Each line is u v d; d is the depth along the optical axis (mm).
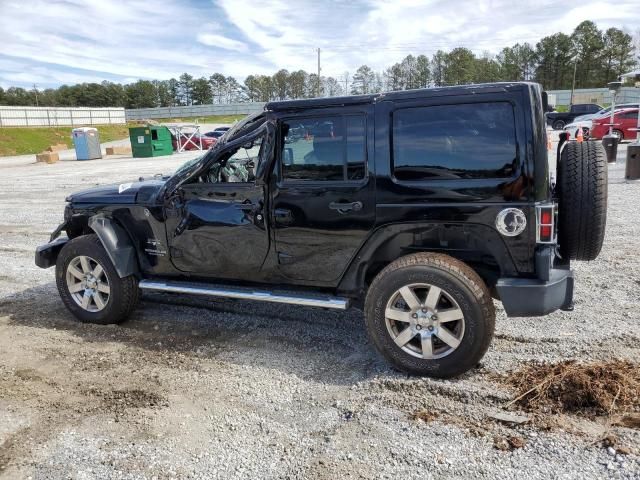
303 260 3988
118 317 4840
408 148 3529
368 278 4016
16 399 3572
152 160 27328
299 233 3932
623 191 10656
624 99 61125
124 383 3750
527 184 3281
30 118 64438
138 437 3078
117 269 4605
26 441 3084
